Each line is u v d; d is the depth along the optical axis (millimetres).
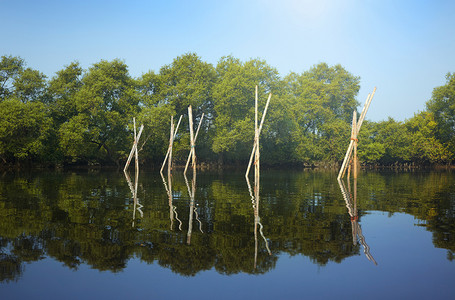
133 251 6852
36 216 10453
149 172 42406
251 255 6641
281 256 6605
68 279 5422
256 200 15141
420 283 5289
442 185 24016
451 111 74875
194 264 6145
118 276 5555
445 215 11172
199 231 8617
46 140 48562
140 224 9422
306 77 79625
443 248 7145
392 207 13023
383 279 5449
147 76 58250
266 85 59781
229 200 15102
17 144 44875
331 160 72688
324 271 5801
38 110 45469
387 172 50344
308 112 73125
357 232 8602
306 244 7445
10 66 49281
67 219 10023
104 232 8398
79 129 47062
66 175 32969
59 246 7129
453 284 5238
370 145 70562
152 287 5117
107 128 53375
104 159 59969
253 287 5109
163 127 52156
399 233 8508
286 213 11516
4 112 42062
